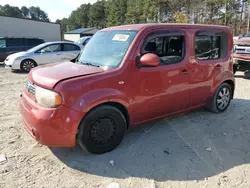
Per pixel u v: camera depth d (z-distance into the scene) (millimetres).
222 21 41875
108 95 3059
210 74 4359
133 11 59656
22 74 10336
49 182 2676
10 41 14023
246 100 5789
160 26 3623
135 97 3367
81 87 2893
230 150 3375
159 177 2773
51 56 11070
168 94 3752
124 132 3418
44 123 2809
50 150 3355
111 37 3717
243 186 2604
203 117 4598
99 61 3523
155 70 3506
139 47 3355
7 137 3742
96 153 3223
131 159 3139
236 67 8344
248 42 7875
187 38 3904
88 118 2992
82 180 2719
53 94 2791
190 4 44156
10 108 5215
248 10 39625
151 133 3898
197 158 3168
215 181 2697
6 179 2711
